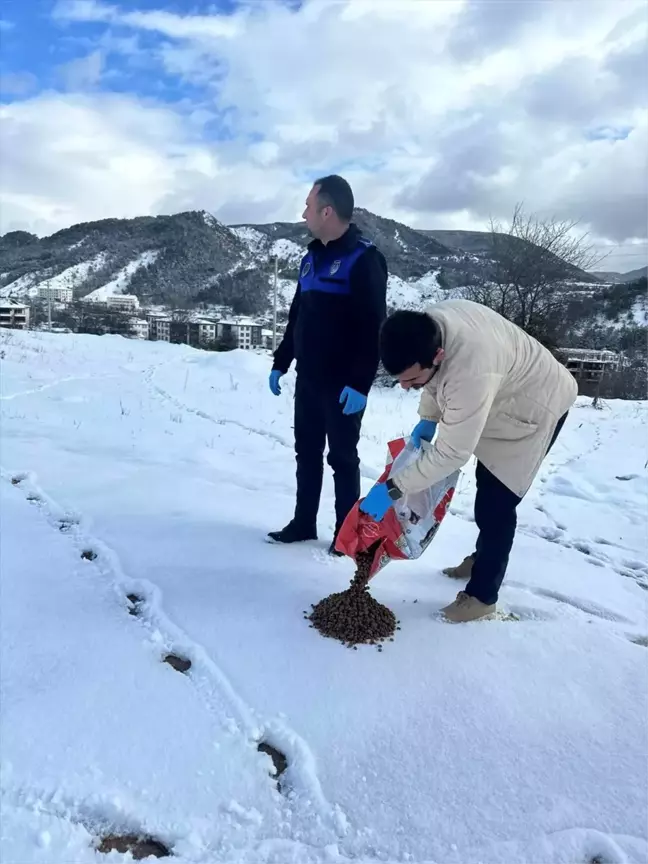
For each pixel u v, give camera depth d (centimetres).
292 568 323
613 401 1398
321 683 229
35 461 500
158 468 521
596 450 805
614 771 199
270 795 180
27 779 175
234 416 849
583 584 349
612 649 269
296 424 353
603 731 217
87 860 155
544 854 166
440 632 270
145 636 253
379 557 266
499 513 271
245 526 383
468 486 570
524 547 407
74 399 867
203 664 234
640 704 233
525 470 267
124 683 221
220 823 169
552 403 265
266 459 604
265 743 202
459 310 246
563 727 217
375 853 165
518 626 281
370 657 247
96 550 331
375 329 309
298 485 361
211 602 282
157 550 335
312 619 271
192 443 643
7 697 208
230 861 158
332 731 207
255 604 282
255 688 224
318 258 320
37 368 1148
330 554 348
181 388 1086
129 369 1295
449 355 231
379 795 184
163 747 192
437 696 228
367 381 312
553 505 544
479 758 200
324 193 300
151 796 175
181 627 260
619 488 611
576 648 267
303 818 174
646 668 257
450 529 438
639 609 327
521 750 205
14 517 369
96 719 202
